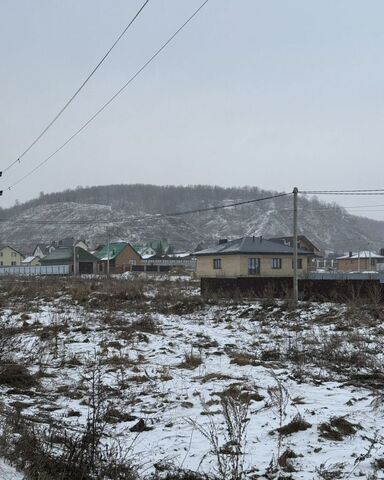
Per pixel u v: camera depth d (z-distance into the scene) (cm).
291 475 568
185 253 11544
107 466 562
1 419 719
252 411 841
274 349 1450
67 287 3831
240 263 4256
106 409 850
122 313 2469
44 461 533
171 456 647
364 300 2352
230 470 580
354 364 1265
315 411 820
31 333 1778
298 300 2645
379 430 729
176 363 1305
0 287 3838
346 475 565
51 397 981
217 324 2177
